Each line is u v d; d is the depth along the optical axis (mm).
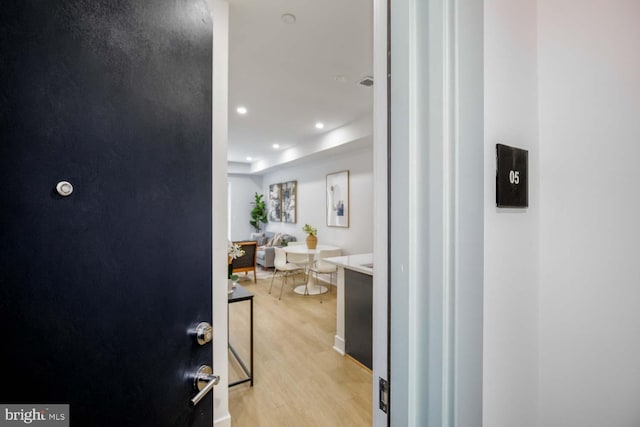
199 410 956
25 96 605
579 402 725
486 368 613
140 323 789
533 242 738
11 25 588
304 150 5445
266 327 3428
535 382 763
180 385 882
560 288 739
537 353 766
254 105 3592
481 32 567
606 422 693
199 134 947
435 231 537
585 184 703
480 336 566
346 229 5211
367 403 2094
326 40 2209
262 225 8547
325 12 1890
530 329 736
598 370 700
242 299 2227
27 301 612
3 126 579
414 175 565
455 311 524
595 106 689
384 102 657
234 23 1999
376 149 677
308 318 3711
